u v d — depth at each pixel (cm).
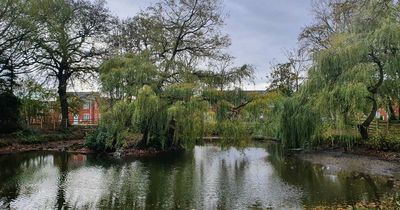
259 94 2473
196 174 1991
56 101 5150
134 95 2578
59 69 4516
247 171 2095
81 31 4497
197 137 2422
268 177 1909
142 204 1370
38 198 1462
